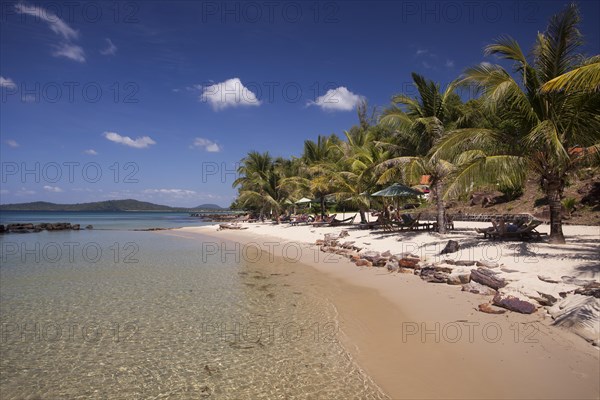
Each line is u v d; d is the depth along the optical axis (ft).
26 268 55.83
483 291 30.96
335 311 30.94
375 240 63.31
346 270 47.39
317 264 53.88
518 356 20.13
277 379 19.95
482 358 20.43
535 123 41.24
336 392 18.42
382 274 42.65
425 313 28.12
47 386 19.98
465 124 59.67
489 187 98.99
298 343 24.64
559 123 40.32
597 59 35.99
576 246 41.65
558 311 23.95
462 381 18.48
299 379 19.86
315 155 130.41
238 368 21.38
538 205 77.82
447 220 67.92
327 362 21.71
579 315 22.03
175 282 44.39
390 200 89.30
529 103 40.52
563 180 42.88
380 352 22.53
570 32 39.70
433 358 21.12
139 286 42.50
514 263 36.78
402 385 18.65
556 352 19.94
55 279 47.03
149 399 18.48
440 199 61.67
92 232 144.66
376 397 17.79
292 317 29.99
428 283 36.37
